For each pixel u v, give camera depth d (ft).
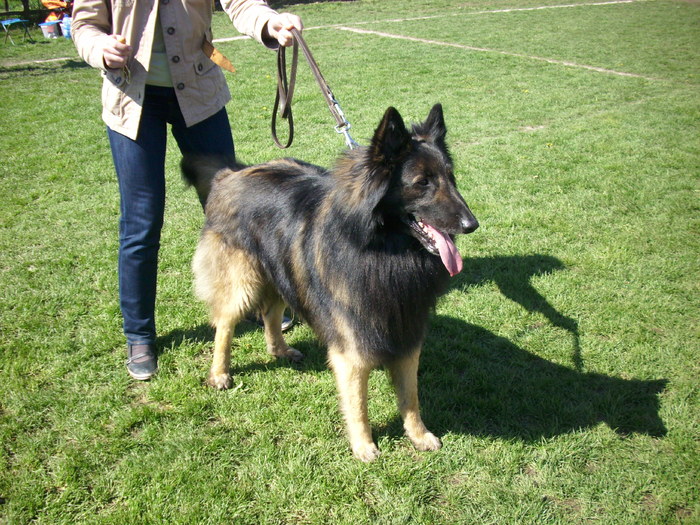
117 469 9.70
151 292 12.10
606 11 77.15
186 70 10.82
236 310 11.64
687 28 63.00
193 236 18.26
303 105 33.78
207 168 12.01
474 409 11.42
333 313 9.58
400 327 9.42
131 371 12.17
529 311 14.57
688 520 8.86
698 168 23.63
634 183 22.08
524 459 10.12
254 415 11.12
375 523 8.87
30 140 27.63
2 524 8.53
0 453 9.89
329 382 12.24
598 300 14.90
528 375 12.35
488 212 19.83
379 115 31.37
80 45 9.90
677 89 37.45
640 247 17.37
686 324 13.87
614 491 9.40
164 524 8.71
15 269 15.99
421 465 9.96
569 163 24.32
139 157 10.78
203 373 12.43
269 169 11.43
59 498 9.09
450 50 51.49
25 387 11.56
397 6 88.58
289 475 9.66
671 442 10.41
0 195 21.04
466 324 14.15
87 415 10.90
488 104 33.86
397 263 9.19
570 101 34.55
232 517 8.86
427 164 8.84
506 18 72.28
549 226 18.79
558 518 8.96
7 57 51.11
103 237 18.11
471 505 9.19
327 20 74.49
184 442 10.28
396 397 10.84
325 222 9.56
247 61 47.91
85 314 14.19
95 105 34.58
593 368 12.51
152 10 10.02
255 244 10.99
